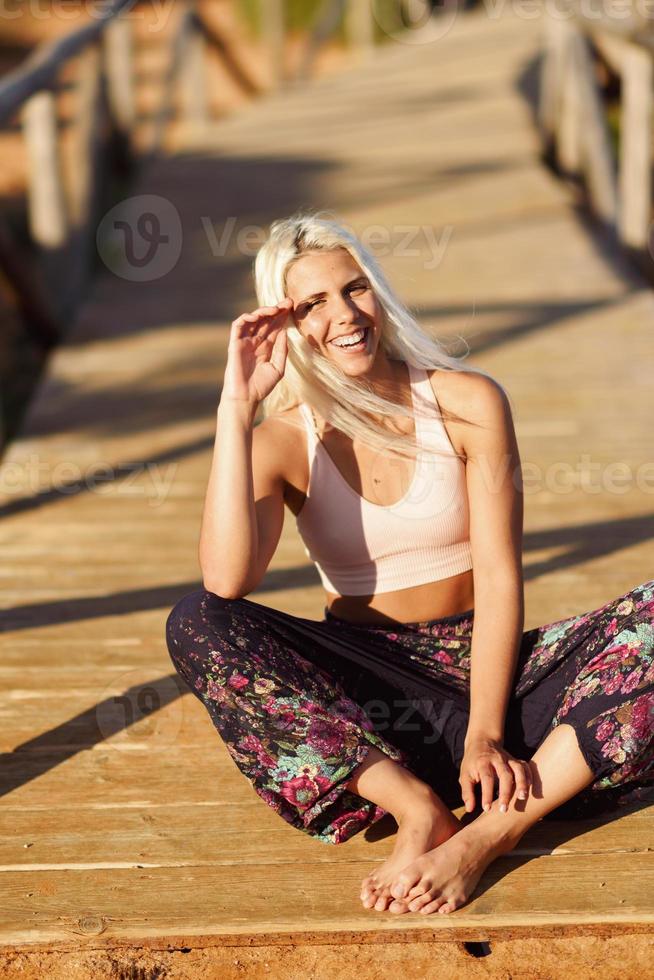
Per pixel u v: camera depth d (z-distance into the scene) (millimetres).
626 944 2598
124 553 4695
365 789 2783
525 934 2615
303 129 13219
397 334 2904
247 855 2887
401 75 16734
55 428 6066
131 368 6859
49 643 3967
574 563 4477
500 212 9562
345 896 2723
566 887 2719
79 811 3072
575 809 2869
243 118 14156
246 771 2816
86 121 9781
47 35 18188
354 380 2867
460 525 2951
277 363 2801
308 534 2998
